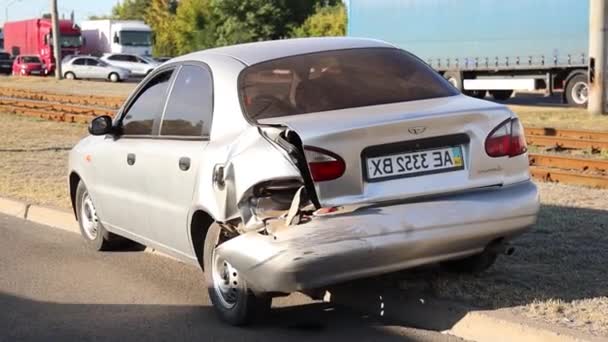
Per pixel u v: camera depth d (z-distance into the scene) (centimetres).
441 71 3028
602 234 784
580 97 2684
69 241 911
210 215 602
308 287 536
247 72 625
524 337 529
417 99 607
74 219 970
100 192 792
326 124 545
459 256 571
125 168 729
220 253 572
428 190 552
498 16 2816
